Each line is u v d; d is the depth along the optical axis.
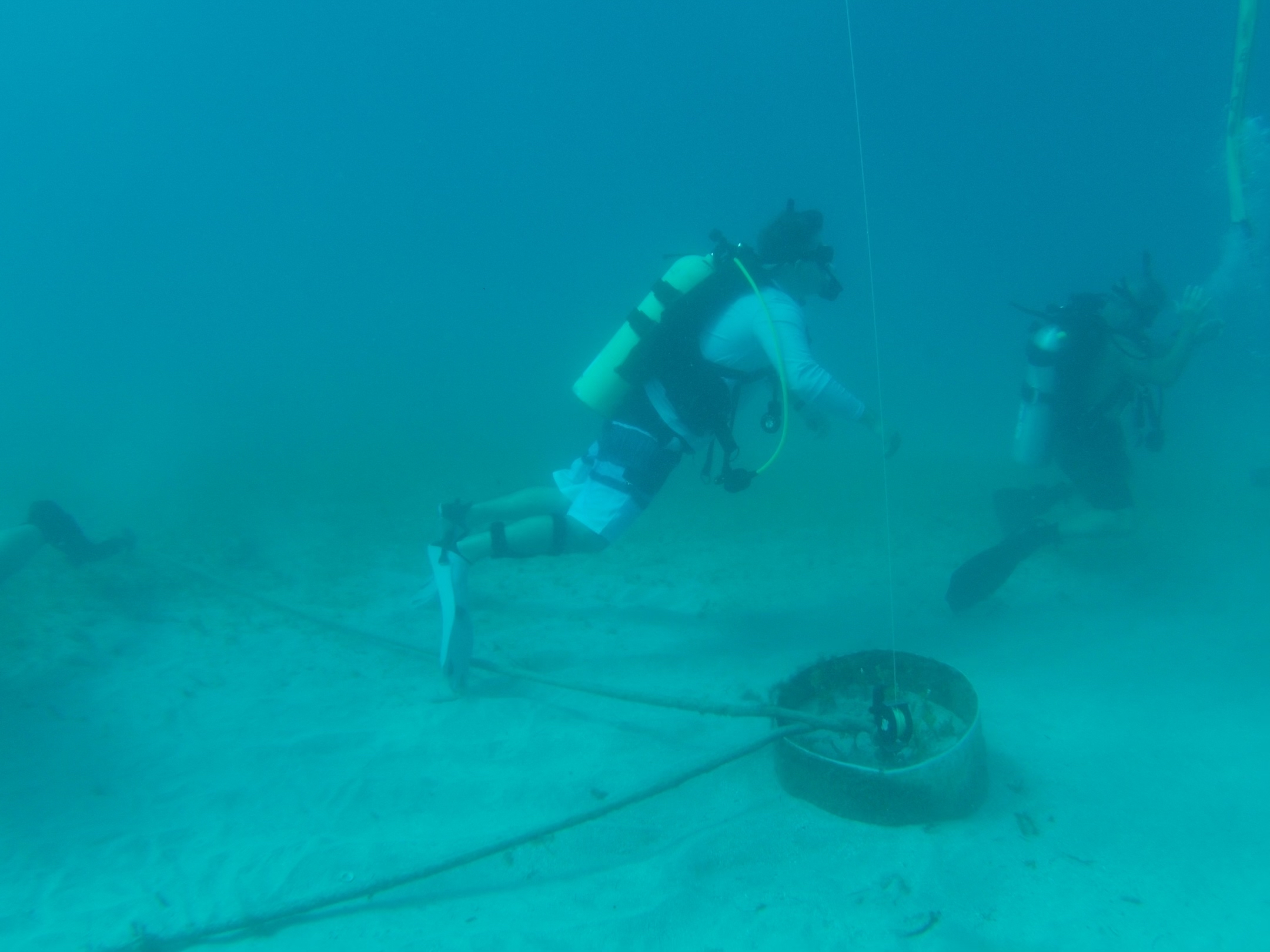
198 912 2.46
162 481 8.52
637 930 2.35
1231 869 2.49
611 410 3.77
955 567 5.47
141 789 3.13
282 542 6.33
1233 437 9.16
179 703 3.81
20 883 2.60
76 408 14.39
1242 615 4.36
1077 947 2.21
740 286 3.54
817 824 2.79
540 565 5.83
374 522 6.83
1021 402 4.98
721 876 2.57
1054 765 3.10
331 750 3.42
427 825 2.93
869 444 10.16
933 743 3.05
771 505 7.35
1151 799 2.86
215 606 5.00
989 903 2.40
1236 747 3.15
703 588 5.30
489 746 3.43
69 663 4.16
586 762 3.31
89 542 5.03
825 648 4.34
